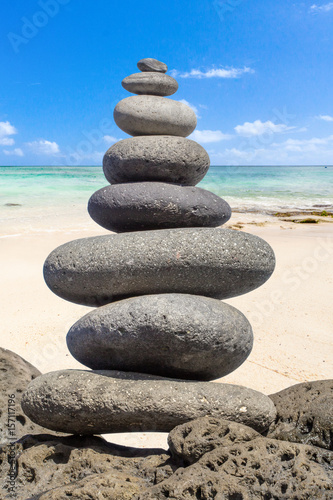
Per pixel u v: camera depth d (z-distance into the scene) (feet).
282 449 1.30
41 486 1.38
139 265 1.59
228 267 1.62
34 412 1.54
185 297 1.53
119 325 1.50
